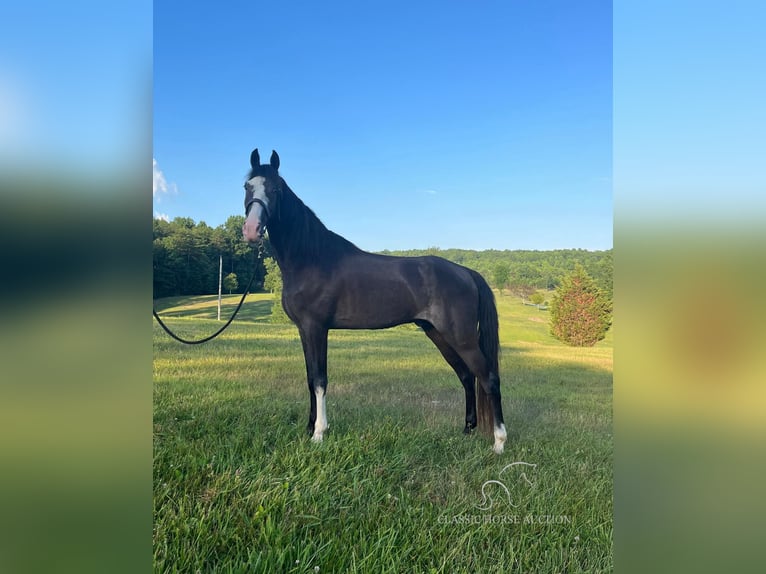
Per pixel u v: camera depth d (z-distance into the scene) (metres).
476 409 2.85
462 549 1.82
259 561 1.65
